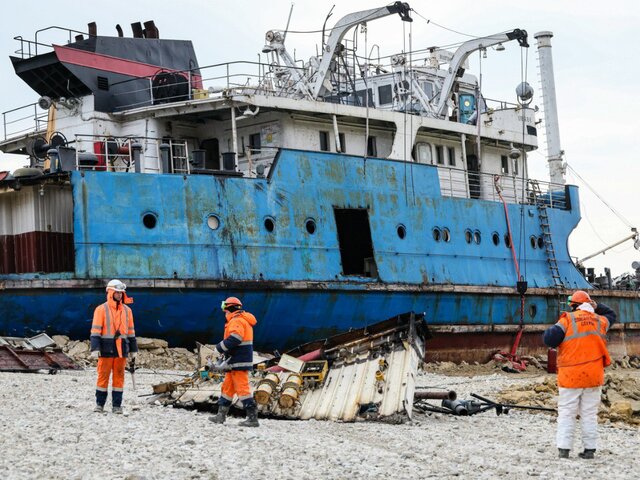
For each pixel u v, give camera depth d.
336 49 30.56
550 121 39.81
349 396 15.82
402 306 28.53
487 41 33.28
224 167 25.80
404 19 29.80
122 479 10.12
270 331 25.88
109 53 29.44
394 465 11.56
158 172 25.70
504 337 32.56
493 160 35.44
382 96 34.97
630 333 39.34
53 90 28.28
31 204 23.89
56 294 23.09
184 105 26.62
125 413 14.72
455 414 17.08
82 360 22.41
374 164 28.52
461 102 34.66
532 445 13.97
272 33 31.78
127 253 23.56
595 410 12.67
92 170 23.91
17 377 18.88
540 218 34.91
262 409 15.69
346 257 29.58
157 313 23.94
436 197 30.28
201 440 12.59
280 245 25.80
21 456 11.16
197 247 24.38
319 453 12.09
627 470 11.89
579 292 12.91
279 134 27.66
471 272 31.08
